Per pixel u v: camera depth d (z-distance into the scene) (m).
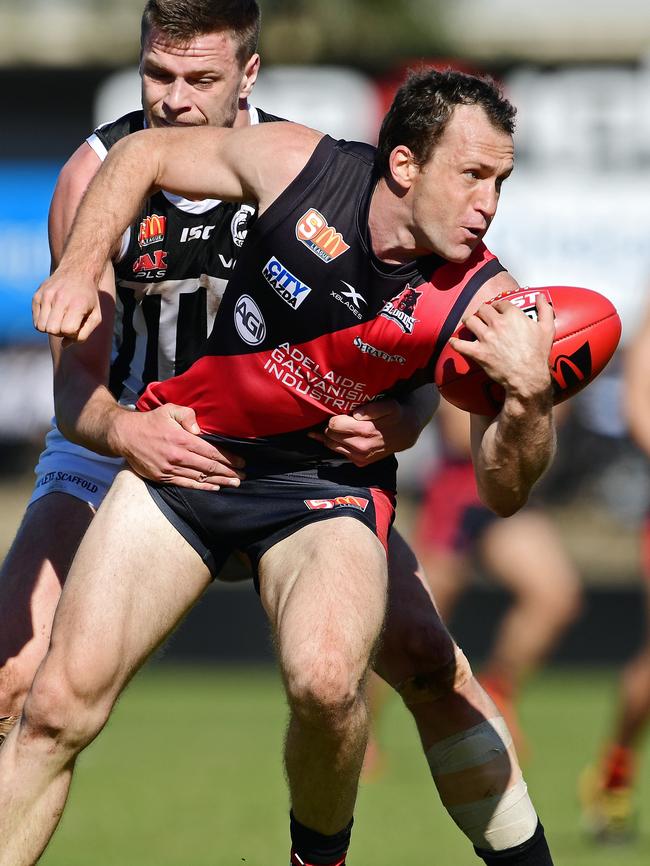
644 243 52.16
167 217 14.45
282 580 13.09
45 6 61.81
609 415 69.50
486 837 14.56
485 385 12.88
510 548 27.89
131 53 60.50
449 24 56.38
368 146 13.23
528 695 37.31
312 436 13.77
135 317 14.98
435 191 12.42
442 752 14.55
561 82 52.91
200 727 31.94
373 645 12.56
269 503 13.60
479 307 12.77
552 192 52.22
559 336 13.02
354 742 12.42
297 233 12.97
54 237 15.06
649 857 20.20
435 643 14.39
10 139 63.16
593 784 21.84
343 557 12.84
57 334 12.67
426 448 68.81
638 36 55.59
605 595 52.47
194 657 44.97
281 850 20.06
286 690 12.31
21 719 12.74
